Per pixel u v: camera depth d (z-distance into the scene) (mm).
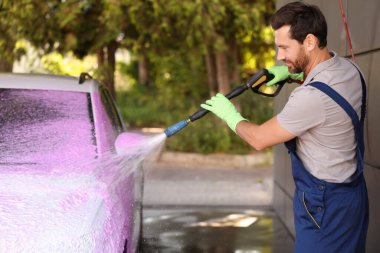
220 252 5379
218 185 8508
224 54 11461
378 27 3707
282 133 2781
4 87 4121
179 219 6574
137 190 4754
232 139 11164
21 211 2867
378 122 3752
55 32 8656
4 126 3816
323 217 2844
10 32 8125
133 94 19875
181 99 13648
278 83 3244
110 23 8125
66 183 3178
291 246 5617
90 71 10062
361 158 2855
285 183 6320
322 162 2809
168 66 13734
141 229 5402
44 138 3717
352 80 2805
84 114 3945
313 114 2721
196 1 8133
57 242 2719
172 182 8633
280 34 2807
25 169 3357
